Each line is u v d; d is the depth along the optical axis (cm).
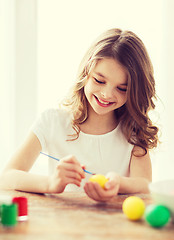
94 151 150
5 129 247
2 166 247
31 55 249
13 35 245
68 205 92
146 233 72
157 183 91
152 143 152
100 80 125
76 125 150
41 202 95
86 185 95
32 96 252
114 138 152
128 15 254
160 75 260
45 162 253
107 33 139
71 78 250
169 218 79
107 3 250
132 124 151
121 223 78
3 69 243
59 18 249
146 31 257
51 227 74
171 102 259
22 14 246
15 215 75
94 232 72
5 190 110
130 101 133
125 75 126
